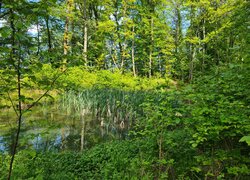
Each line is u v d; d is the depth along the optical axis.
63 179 4.82
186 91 4.25
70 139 8.98
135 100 11.37
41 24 21.23
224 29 18.94
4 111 11.49
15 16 2.48
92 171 5.30
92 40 21.33
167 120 3.94
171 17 28.98
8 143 7.66
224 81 4.48
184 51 26.86
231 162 3.74
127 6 23.14
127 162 4.93
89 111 12.89
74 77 13.76
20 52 2.56
